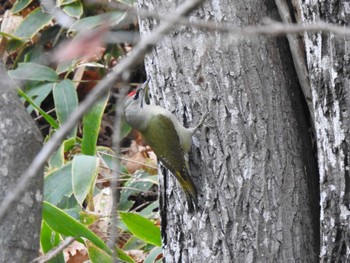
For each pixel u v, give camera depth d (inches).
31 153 198.2
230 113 302.5
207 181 303.7
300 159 305.9
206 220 304.7
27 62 483.5
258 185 299.4
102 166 430.9
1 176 193.6
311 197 306.0
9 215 195.5
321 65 274.7
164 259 324.2
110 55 491.8
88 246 341.4
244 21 305.4
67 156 458.3
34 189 198.8
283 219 299.6
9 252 195.9
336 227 279.3
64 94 446.3
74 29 447.5
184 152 304.3
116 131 159.6
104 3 162.9
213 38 304.0
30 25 487.2
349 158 272.8
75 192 374.0
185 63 308.3
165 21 127.6
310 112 309.1
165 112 306.0
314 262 302.2
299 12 298.8
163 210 322.7
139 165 456.4
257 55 305.7
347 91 269.4
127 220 350.0
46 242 345.1
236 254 300.0
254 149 300.8
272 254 298.5
